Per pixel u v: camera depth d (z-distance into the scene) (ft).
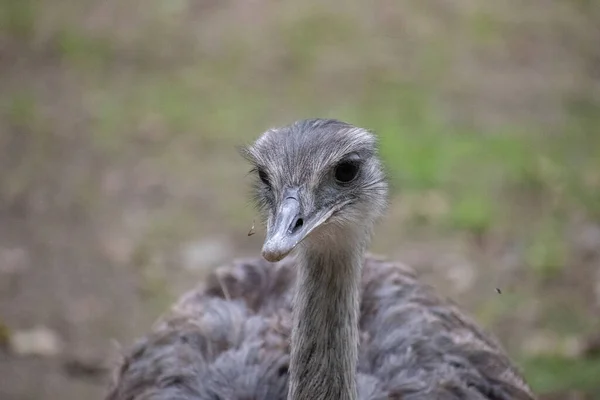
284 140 25.34
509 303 46.96
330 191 24.63
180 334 30.37
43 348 44.88
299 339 24.84
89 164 60.18
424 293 32.09
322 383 24.77
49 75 71.41
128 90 69.36
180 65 72.79
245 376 28.17
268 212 25.57
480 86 68.95
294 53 73.82
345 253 24.63
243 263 33.27
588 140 62.08
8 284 49.39
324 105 66.33
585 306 46.62
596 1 81.92
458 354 29.78
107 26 78.74
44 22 78.95
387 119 64.08
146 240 52.80
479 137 61.98
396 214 53.88
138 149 61.72
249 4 81.46
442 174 57.62
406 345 29.22
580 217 53.72
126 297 48.57
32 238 53.01
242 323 30.27
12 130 63.82
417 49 74.28
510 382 30.09
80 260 51.29
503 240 51.88
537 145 61.21
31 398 41.88
